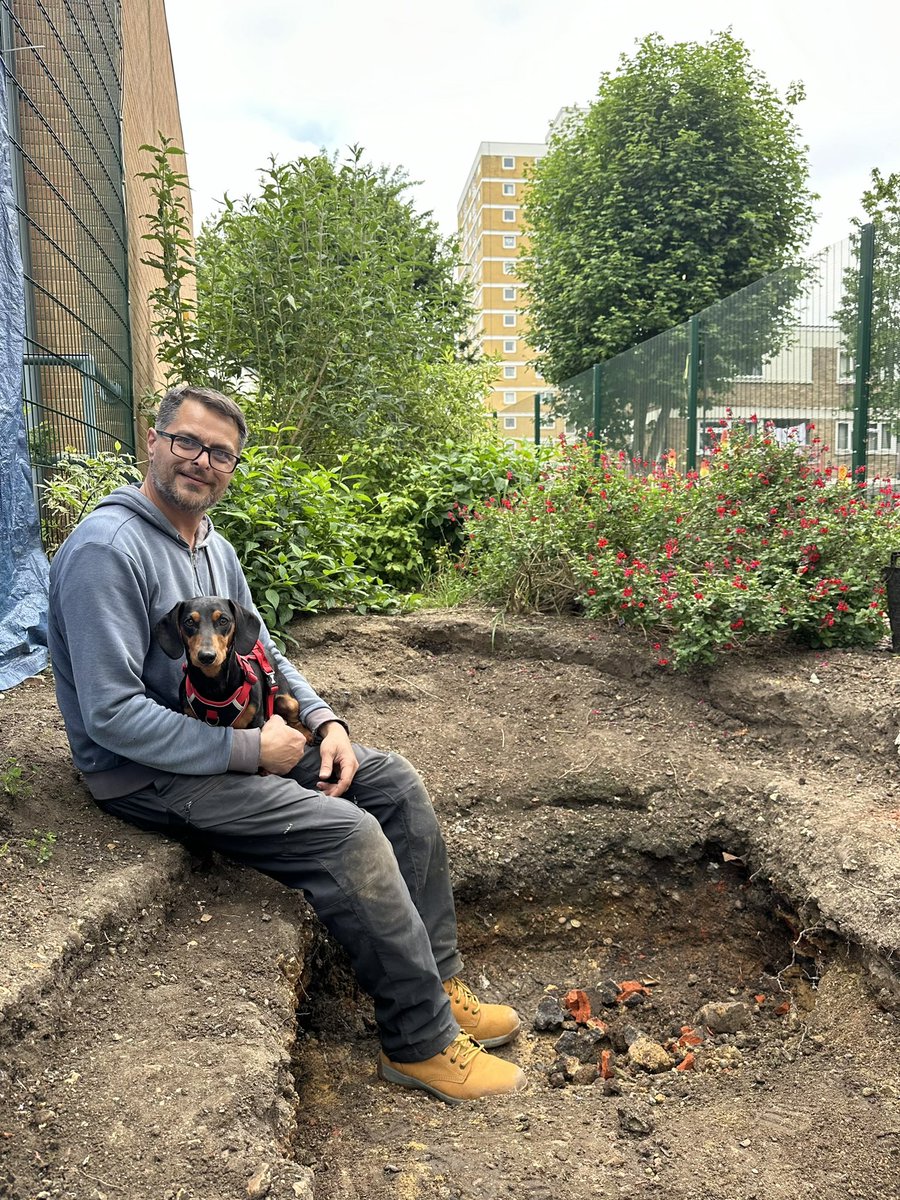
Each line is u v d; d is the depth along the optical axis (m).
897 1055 2.61
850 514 5.46
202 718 2.86
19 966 2.21
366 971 2.72
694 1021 3.35
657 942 3.83
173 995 2.42
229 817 2.73
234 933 2.76
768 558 5.17
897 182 16.88
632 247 18.34
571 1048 3.19
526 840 3.91
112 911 2.54
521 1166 2.27
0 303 4.12
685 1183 2.16
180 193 15.23
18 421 4.26
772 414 8.83
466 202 83.44
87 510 4.79
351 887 2.65
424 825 3.07
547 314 20.50
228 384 8.16
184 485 2.89
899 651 4.81
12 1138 1.87
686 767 4.17
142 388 8.76
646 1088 2.81
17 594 4.28
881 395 7.16
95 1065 2.12
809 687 4.45
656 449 11.65
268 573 5.68
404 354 9.14
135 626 2.76
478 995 3.58
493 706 4.95
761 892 3.71
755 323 9.17
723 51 18.73
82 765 2.89
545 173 20.47
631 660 5.10
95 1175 1.81
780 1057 2.85
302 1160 2.34
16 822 2.85
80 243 6.02
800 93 18.94
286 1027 2.47
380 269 8.86
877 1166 2.18
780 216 18.78
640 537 5.68
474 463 7.65
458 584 6.63
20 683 4.12
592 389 14.16
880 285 7.18
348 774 2.99
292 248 8.09
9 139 4.35
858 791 3.72
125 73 8.42
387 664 5.37
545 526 5.96
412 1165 2.29
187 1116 1.97
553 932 3.84
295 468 6.48
